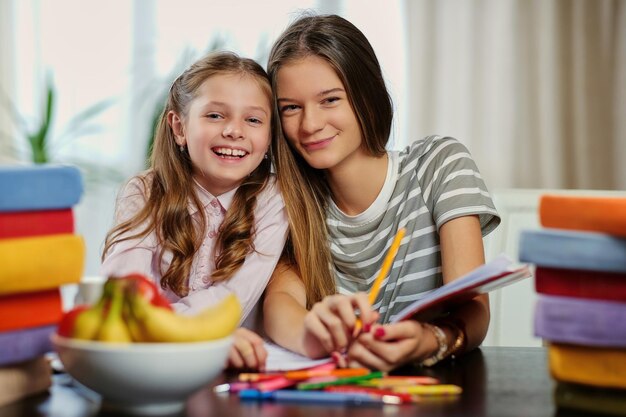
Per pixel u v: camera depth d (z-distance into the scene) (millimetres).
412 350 992
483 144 3115
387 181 1497
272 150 1507
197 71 1463
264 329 1379
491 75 3102
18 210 788
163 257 1479
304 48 1386
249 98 1417
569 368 771
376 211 1500
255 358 1005
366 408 773
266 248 1470
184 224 1479
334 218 1541
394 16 3164
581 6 3076
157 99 3211
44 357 868
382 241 1507
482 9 3100
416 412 755
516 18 3090
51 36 3268
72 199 823
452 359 1110
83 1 3264
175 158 1522
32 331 818
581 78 3084
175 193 1494
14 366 818
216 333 764
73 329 760
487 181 3117
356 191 1495
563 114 3092
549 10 3074
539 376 964
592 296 769
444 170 1479
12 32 3248
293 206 1479
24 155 3271
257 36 3227
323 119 1381
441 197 1448
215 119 1422
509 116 3098
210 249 1497
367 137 1444
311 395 810
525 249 785
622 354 755
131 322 748
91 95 3273
